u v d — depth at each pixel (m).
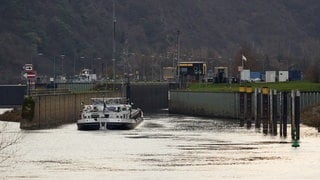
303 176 127.62
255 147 168.12
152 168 136.88
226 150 162.62
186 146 171.88
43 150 165.38
